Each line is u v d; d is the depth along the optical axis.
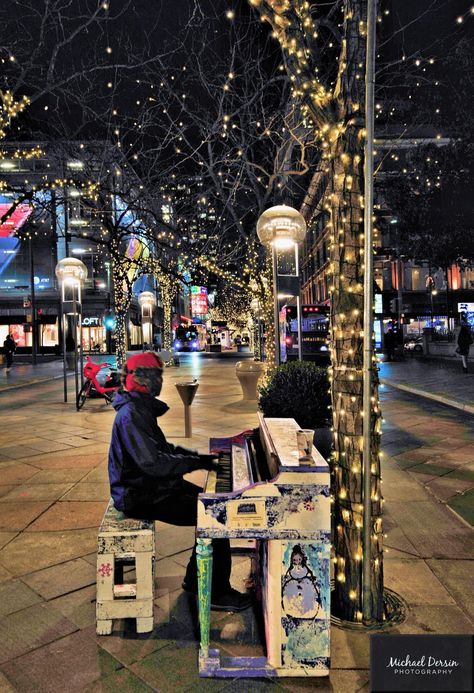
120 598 2.92
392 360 28.70
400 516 4.62
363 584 2.88
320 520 2.50
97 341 43.75
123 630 2.88
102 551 2.81
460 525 4.41
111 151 16.62
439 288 44.09
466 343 19.12
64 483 5.74
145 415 2.98
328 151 3.14
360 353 2.94
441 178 20.83
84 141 16.08
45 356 40.72
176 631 2.87
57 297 43.56
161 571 3.61
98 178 16.19
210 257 14.12
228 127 11.51
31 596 3.26
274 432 3.26
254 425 9.34
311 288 56.06
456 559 3.74
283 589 2.49
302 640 2.48
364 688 2.40
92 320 43.34
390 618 2.95
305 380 3.87
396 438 8.05
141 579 2.83
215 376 20.83
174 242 17.53
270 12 2.86
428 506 4.88
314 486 2.50
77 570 3.62
